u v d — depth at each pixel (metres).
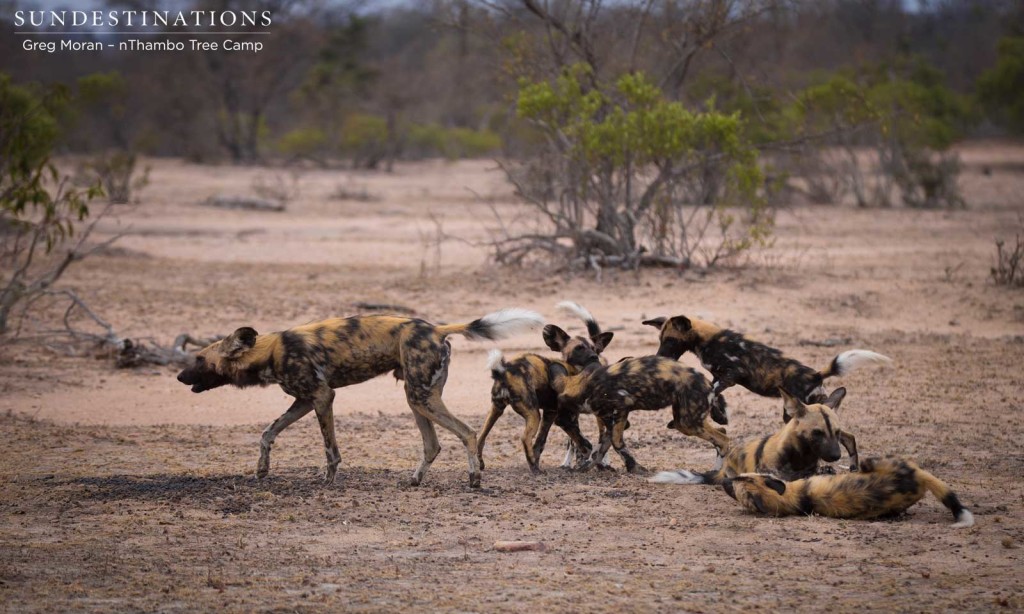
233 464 33.25
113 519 27.08
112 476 31.47
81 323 57.97
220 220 113.44
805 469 28.61
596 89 77.06
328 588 21.88
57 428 38.00
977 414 39.16
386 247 91.69
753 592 21.36
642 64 86.56
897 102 136.75
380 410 41.62
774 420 38.78
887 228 103.06
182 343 51.09
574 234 72.56
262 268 79.62
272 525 26.64
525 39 81.75
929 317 59.88
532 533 25.88
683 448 35.41
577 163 73.25
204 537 25.58
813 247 87.88
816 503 26.94
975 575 22.19
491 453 35.12
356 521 26.98
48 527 26.38
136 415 40.69
